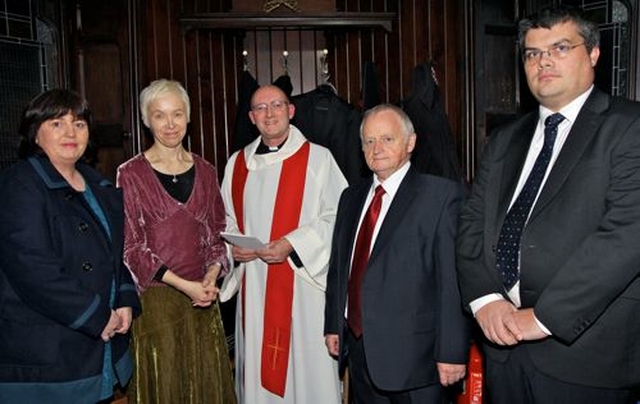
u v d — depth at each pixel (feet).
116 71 12.16
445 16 12.56
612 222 5.38
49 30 11.77
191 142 12.91
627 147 5.49
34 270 6.24
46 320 6.45
